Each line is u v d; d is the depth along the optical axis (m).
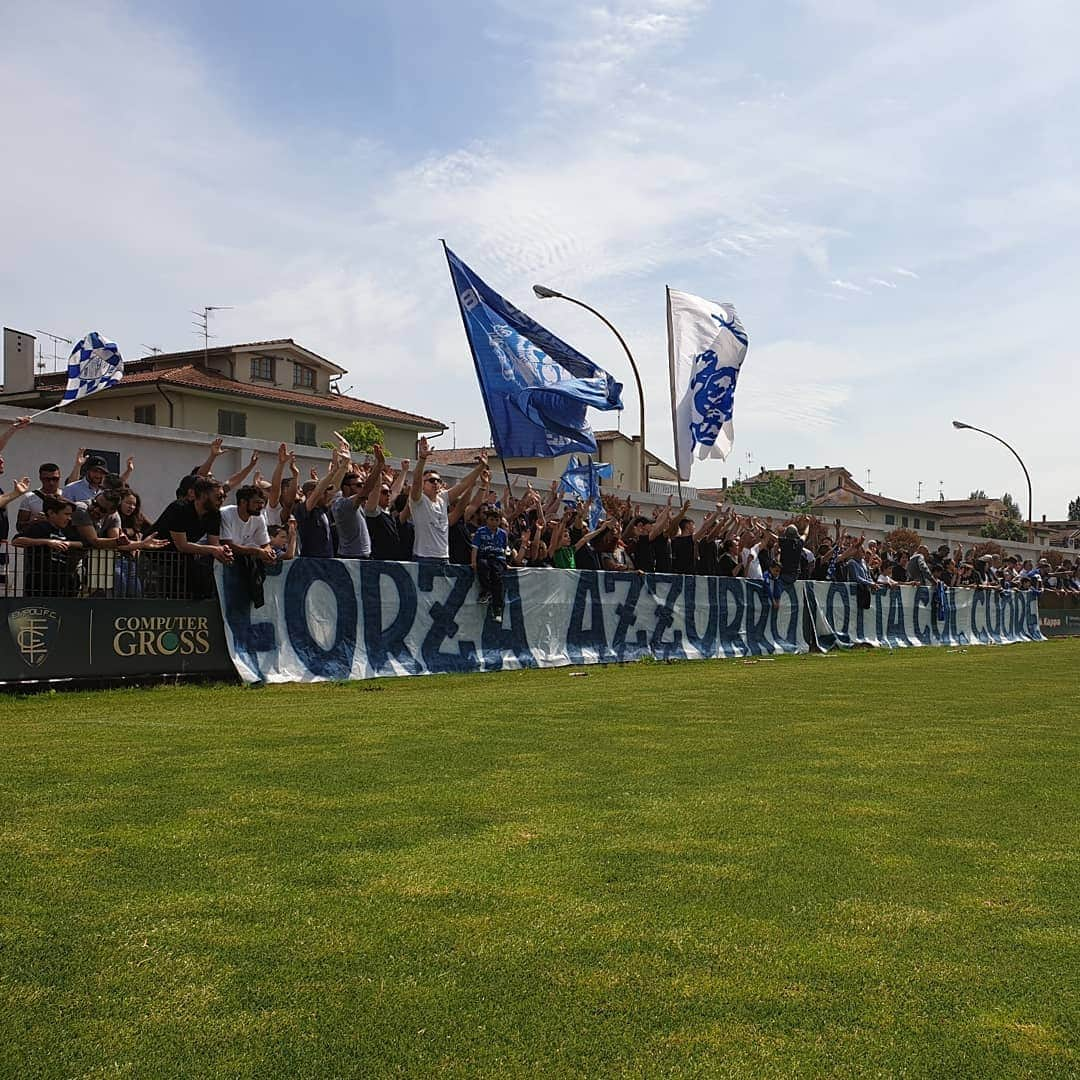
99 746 6.40
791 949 3.32
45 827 4.51
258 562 10.49
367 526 11.88
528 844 4.41
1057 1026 2.83
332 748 6.48
